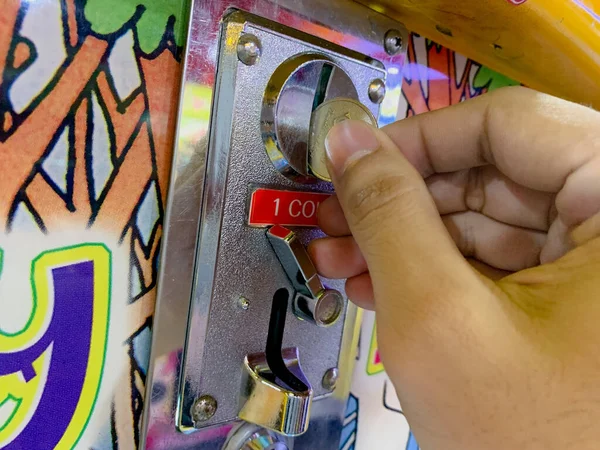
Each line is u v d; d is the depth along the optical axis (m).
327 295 0.37
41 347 0.28
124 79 0.29
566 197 0.34
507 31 0.39
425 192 0.30
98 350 0.31
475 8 0.34
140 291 0.32
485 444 0.28
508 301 0.28
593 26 0.40
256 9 0.33
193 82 0.30
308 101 0.36
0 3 0.25
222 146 0.32
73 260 0.29
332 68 0.37
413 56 0.49
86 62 0.28
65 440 0.30
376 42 0.41
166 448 0.33
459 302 0.27
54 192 0.28
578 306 0.27
